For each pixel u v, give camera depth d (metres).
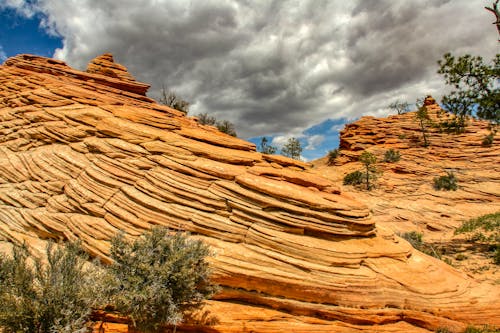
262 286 9.98
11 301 7.21
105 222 11.62
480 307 10.96
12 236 12.91
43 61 20.34
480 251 20.11
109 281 8.02
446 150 54.06
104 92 19.27
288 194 11.64
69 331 7.19
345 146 67.69
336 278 10.16
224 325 9.23
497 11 24.88
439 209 38.03
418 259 12.49
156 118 15.30
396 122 66.25
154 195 11.76
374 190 45.78
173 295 8.62
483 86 25.84
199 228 10.99
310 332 9.55
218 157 13.33
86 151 13.84
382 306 10.25
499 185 42.28
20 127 16.05
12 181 14.43
